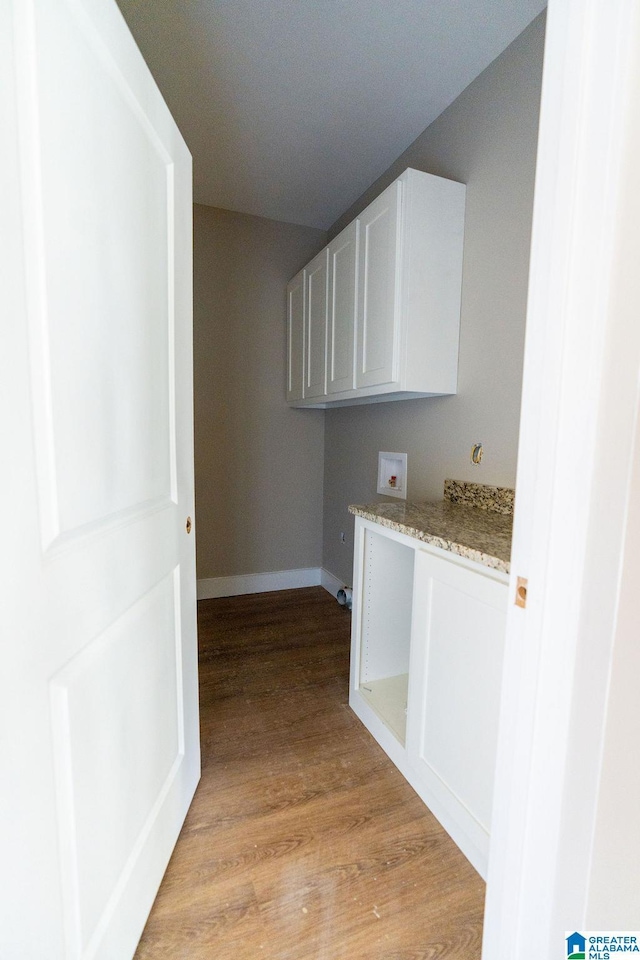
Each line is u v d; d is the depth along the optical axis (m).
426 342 1.74
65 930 0.66
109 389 0.78
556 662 0.62
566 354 0.58
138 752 0.93
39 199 0.58
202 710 1.81
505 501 1.58
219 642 2.41
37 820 0.59
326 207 2.79
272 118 1.93
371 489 2.61
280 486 3.20
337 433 3.05
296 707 1.83
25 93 0.54
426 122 1.95
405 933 0.99
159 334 1.01
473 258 1.71
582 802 0.63
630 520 0.58
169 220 1.04
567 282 0.57
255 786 1.41
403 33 1.49
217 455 3.00
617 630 0.60
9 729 0.54
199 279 2.81
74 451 0.67
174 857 1.16
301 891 1.08
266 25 1.46
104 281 0.75
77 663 0.69
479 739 1.12
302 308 2.74
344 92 1.77
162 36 1.50
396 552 1.82
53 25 0.59
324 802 1.35
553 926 0.68
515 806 0.71
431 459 2.03
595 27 0.51
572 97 0.54
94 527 0.74
